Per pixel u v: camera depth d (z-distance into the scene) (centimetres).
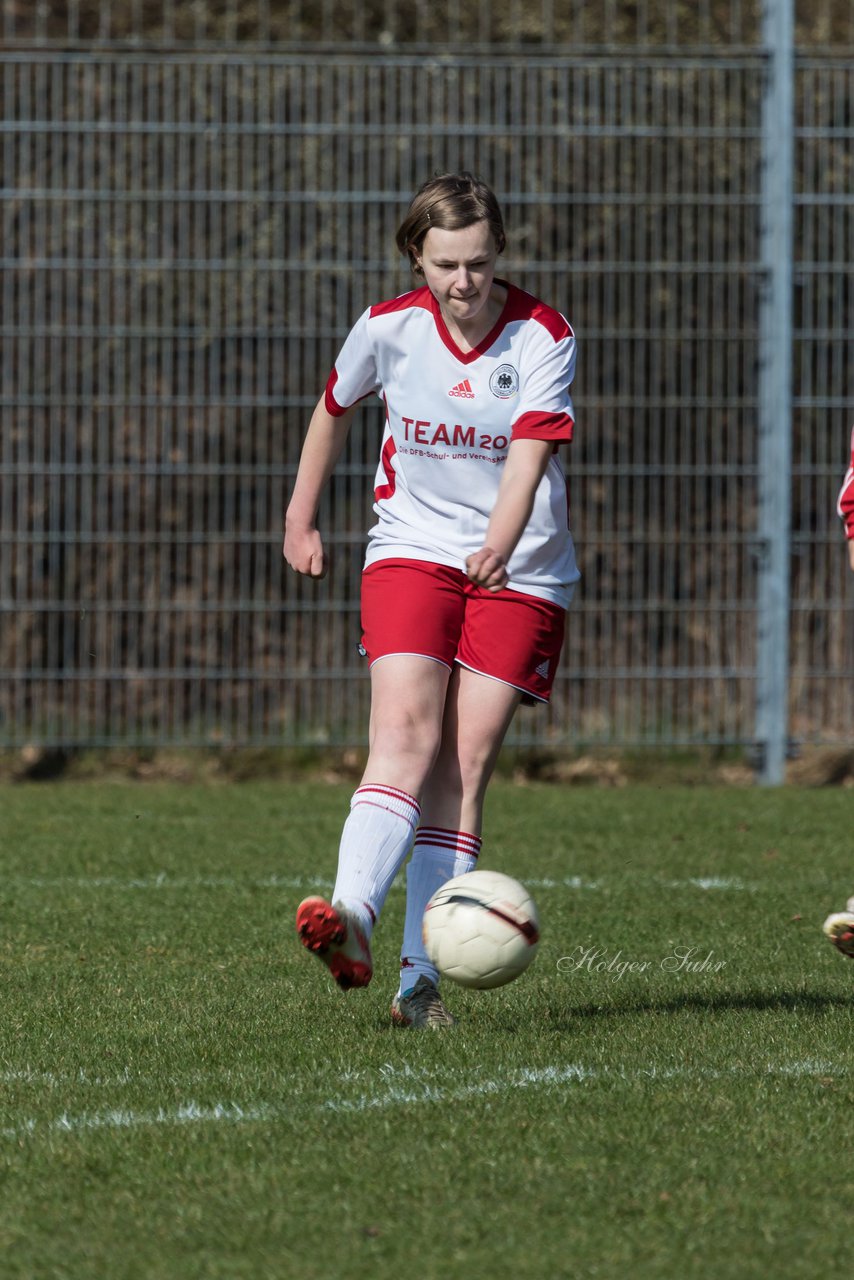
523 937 1306
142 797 3291
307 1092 1198
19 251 3534
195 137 3531
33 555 3522
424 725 1368
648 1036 1372
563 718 3622
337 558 3578
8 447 3506
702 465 3550
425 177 3572
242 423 3541
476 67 3519
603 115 3625
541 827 2867
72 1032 1404
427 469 1393
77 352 3519
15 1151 1065
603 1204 959
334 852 2600
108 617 3534
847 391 3634
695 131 3525
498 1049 1326
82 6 4300
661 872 2394
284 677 3569
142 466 3519
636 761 3631
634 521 3562
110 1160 1044
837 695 3662
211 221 3541
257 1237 913
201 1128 1105
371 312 1405
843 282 3631
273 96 3647
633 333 3538
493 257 1322
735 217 3547
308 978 1656
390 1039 1365
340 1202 963
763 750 3600
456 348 1368
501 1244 902
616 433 3553
